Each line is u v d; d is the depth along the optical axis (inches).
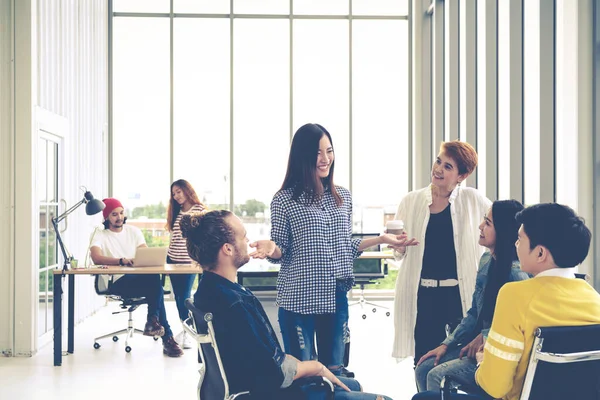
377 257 266.4
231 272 87.7
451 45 281.3
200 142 356.5
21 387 181.5
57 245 258.4
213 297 83.5
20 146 221.0
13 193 220.8
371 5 359.3
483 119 231.9
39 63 237.3
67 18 275.4
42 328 239.5
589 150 142.3
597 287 142.1
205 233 85.8
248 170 357.1
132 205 354.9
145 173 354.9
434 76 316.5
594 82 141.6
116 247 234.7
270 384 82.0
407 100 358.0
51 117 244.7
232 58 357.4
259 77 358.6
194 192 231.8
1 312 220.7
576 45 143.3
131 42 355.9
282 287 112.0
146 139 355.6
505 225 99.4
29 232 221.0
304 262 109.1
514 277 98.7
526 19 185.6
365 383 188.1
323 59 359.3
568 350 71.4
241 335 81.7
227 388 82.2
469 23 247.4
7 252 220.8
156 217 355.6
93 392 176.4
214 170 356.8
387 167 356.8
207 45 358.0
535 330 71.6
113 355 223.6
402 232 125.3
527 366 74.3
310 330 110.3
